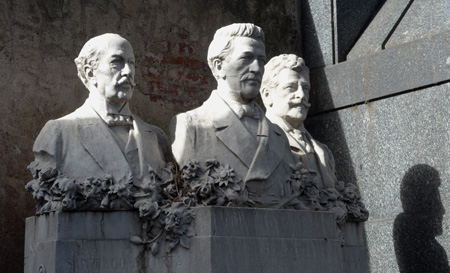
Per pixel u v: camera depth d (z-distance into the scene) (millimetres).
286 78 9219
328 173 9172
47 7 9398
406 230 9695
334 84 10586
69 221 7473
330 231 8203
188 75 10242
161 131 8406
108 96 7965
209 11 10531
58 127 7828
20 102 9086
